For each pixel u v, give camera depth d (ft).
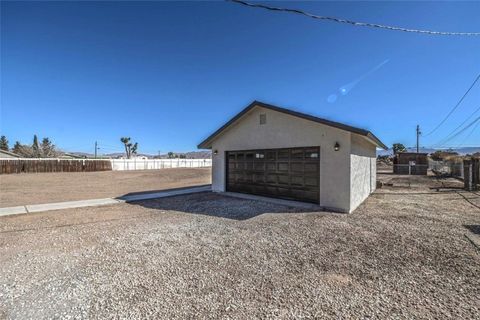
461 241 16.57
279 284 11.00
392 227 20.02
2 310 9.15
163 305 9.45
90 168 101.35
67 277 11.68
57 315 8.87
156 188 47.83
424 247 15.51
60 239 17.11
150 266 12.83
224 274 11.95
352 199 26.84
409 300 9.77
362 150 32.99
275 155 32.94
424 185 51.60
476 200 32.81
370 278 11.56
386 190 44.24
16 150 159.12
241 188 37.22
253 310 9.14
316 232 18.66
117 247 15.53
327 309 9.20
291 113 30.07
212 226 20.29
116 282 11.19
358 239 17.04
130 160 115.96
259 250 15.02
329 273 12.07
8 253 14.64
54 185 53.36
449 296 10.05
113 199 33.45
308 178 29.71
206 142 40.75
